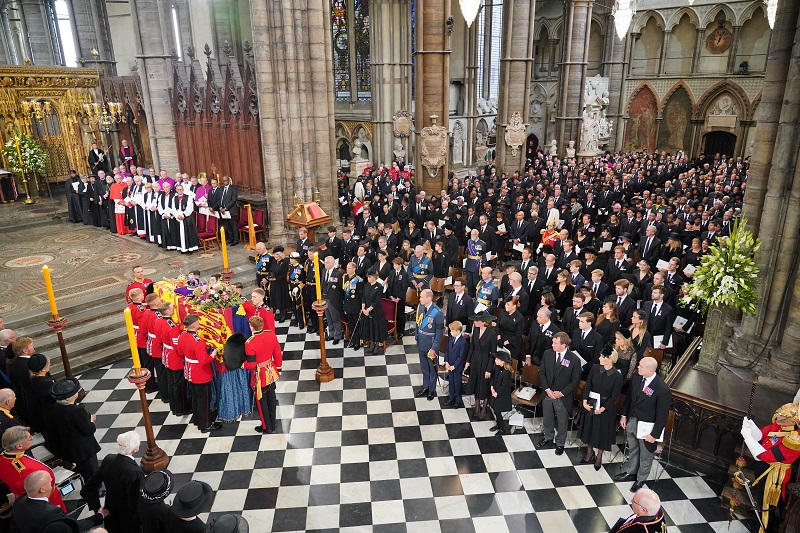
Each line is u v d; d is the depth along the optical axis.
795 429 5.98
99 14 28.69
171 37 25.80
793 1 7.97
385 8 29.28
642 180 24.31
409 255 12.99
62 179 24.23
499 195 20.92
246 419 8.91
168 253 15.70
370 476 7.47
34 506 4.95
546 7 38.38
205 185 16.77
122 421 8.83
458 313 9.76
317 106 16.02
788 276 8.25
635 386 6.95
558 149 32.00
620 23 15.38
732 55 32.50
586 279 11.66
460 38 35.16
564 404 7.63
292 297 12.19
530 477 7.43
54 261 14.84
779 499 6.13
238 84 16.92
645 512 4.79
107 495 5.49
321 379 10.02
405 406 9.21
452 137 35.66
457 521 6.65
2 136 22.17
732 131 33.31
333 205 17.17
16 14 31.77
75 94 24.09
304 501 7.02
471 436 8.37
